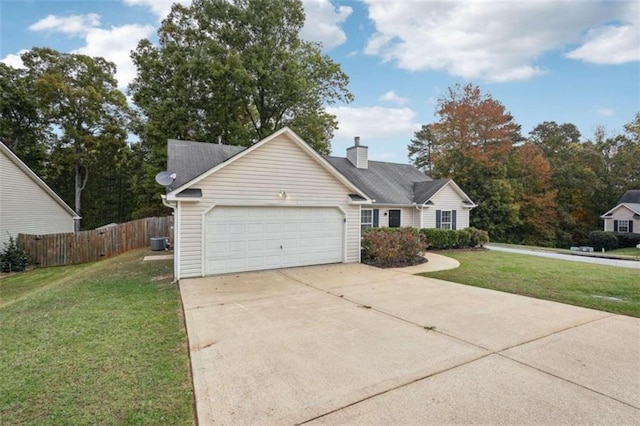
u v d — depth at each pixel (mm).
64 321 5363
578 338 4547
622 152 30906
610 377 3457
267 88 20562
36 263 13773
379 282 8297
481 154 24453
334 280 8523
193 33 20922
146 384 3344
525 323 5184
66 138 27453
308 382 3383
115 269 10234
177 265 8594
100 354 4066
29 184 15688
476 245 16484
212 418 2783
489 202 24047
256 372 3598
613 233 24359
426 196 17516
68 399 3062
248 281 8375
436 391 3195
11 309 6250
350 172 18016
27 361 3875
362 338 4582
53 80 25359
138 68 21984
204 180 8875
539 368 3666
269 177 9781
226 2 19984
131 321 5328
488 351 4125
